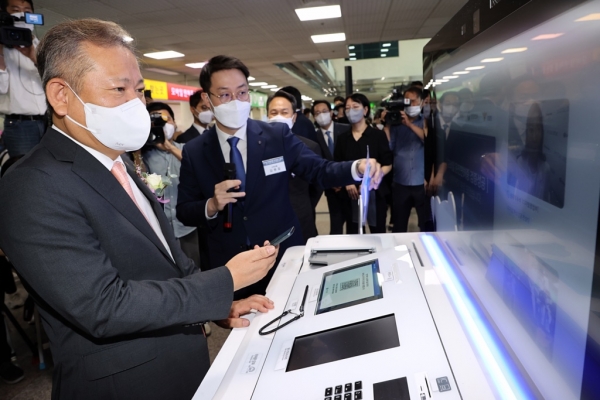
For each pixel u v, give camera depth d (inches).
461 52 35.2
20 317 113.2
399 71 713.6
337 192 128.1
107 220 31.5
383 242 48.5
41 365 88.4
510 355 24.1
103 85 30.8
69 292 27.7
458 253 37.1
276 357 28.8
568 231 17.8
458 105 37.2
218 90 58.6
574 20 16.5
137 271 33.4
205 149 64.9
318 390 24.3
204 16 230.5
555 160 18.8
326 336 29.9
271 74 506.3
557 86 18.4
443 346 25.6
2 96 84.7
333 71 722.2
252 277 35.3
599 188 15.1
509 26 23.9
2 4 87.4
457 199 38.1
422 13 251.3
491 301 28.0
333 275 40.5
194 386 37.8
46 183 28.8
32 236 27.5
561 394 18.7
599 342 15.3
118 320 28.5
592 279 15.8
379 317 30.1
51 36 30.5
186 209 63.7
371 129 122.7
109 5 201.0
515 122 23.9
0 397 80.0
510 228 25.0
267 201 62.6
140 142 33.6
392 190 133.9
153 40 279.9
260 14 233.8
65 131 32.9
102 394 33.1
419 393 22.0
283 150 64.0
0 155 95.0
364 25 278.2
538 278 20.9
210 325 105.0
